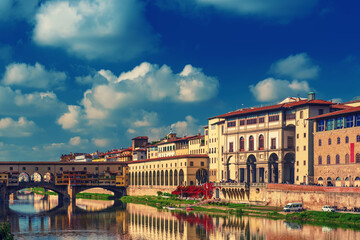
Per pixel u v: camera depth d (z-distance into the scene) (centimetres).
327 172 14512
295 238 10869
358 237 10675
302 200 14288
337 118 14362
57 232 13038
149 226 13788
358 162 13350
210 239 11506
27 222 15100
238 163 18400
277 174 17150
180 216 15712
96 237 12231
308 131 15600
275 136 16812
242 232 12025
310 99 16450
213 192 18912
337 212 12812
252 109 18400
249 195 16900
